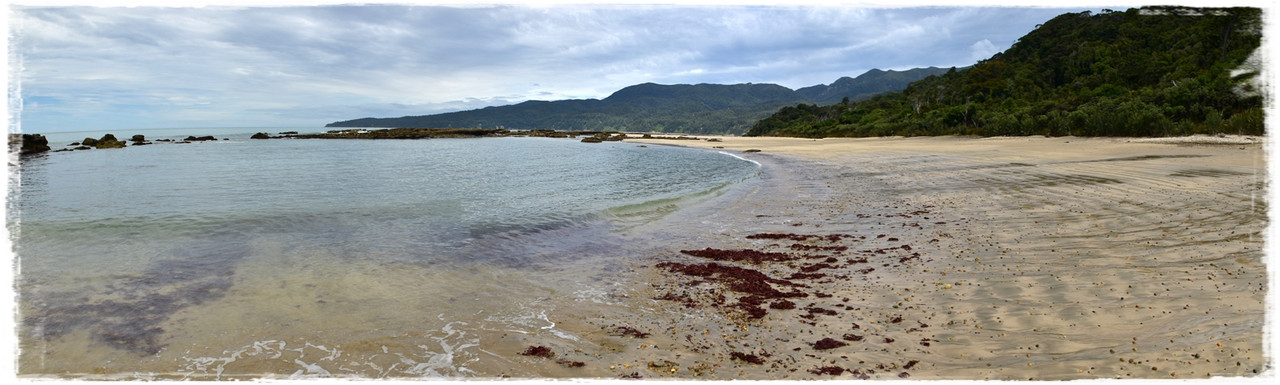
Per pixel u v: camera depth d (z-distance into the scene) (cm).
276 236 1047
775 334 555
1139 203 1062
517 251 954
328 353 519
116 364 491
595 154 3897
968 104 5916
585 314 632
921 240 935
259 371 479
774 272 805
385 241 1012
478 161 3188
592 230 1141
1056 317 530
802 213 1284
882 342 517
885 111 8638
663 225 1191
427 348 531
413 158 3466
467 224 1190
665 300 682
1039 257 755
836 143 4697
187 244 971
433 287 735
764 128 12225
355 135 7662
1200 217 899
